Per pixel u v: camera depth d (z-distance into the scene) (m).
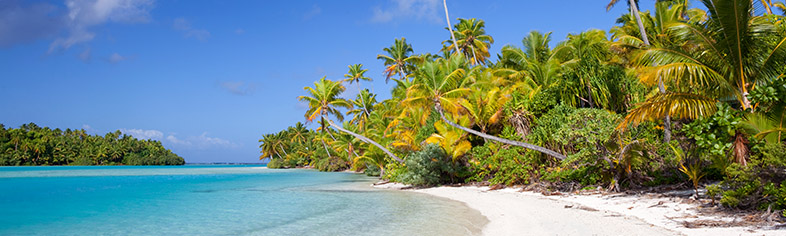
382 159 39.88
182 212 14.52
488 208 13.91
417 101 23.78
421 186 25.28
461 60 26.75
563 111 20.91
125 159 131.75
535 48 31.17
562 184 18.12
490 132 27.03
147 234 10.45
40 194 22.75
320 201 17.75
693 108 10.96
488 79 29.67
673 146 15.43
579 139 16.73
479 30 43.00
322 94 34.88
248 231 10.64
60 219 13.13
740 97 11.56
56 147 117.69
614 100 21.77
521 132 23.05
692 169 12.02
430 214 12.91
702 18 25.02
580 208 12.52
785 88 9.77
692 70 11.55
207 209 15.29
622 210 11.63
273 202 17.53
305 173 57.66
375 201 17.38
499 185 21.52
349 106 35.53
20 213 14.66
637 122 12.03
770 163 9.22
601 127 15.75
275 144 107.81
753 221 8.34
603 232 8.66
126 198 20.06
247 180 37.75
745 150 10.63
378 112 44.03
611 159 15.80
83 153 122.38
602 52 25.72
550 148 20.17
